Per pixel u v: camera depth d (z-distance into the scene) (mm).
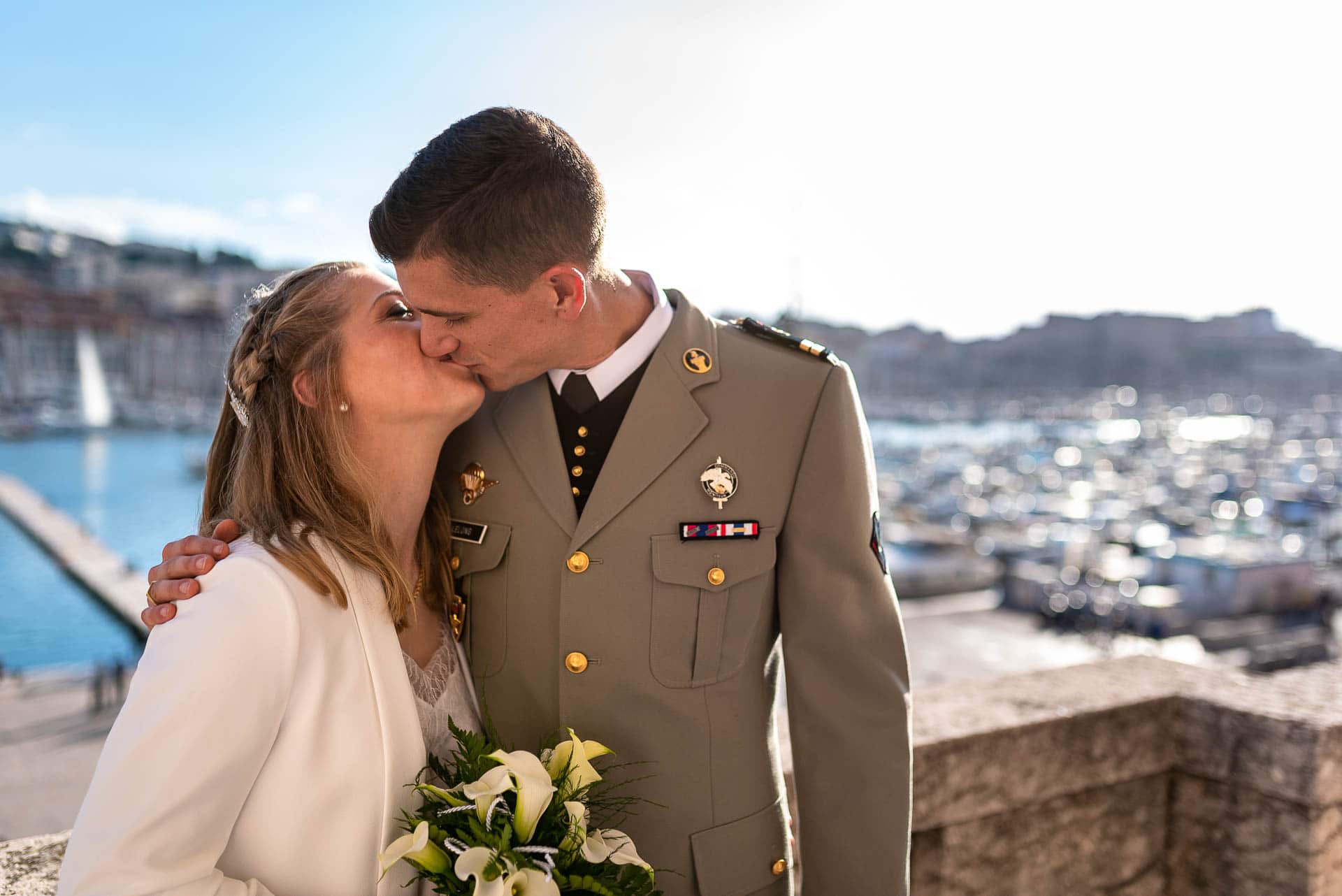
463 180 1090
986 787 1965
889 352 191875
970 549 53656
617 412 1348
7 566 52062
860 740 1345
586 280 1229
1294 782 1950
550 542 1321
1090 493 98375
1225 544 60000
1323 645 39812
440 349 1185
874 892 1337
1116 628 40000
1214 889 2129
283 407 1180
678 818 1293
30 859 1560
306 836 1068
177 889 944
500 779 1049
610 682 1284
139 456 115750
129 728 965
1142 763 2146
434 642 1318
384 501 1225
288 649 1039
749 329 1505
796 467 1359
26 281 137375
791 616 1373
